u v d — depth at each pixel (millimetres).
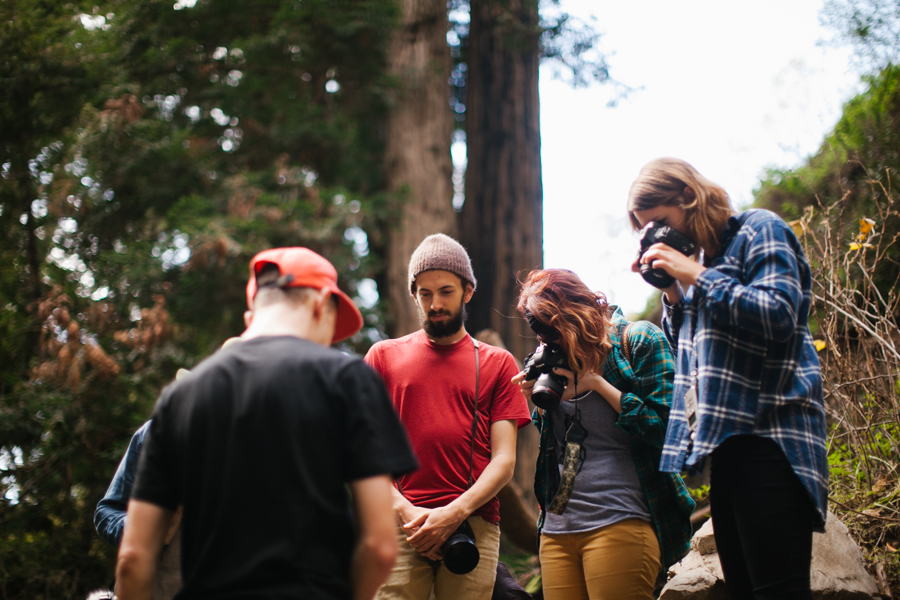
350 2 8445
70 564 6191
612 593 2320
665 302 2264
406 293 9352
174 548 2168
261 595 1262
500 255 9766
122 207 7977
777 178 6484
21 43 6863
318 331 1582
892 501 3133
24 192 7082
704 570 2871
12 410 6062
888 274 4191
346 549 1395
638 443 2471
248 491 1335
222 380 1419
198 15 8180
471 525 2574
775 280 1841
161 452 1437
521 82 10367
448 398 2604
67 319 6117
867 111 5586
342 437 1410
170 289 7434
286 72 8555
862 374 3502
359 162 9586
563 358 2453
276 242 7902
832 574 2686
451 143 10211
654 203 2092
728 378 1899
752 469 1849
